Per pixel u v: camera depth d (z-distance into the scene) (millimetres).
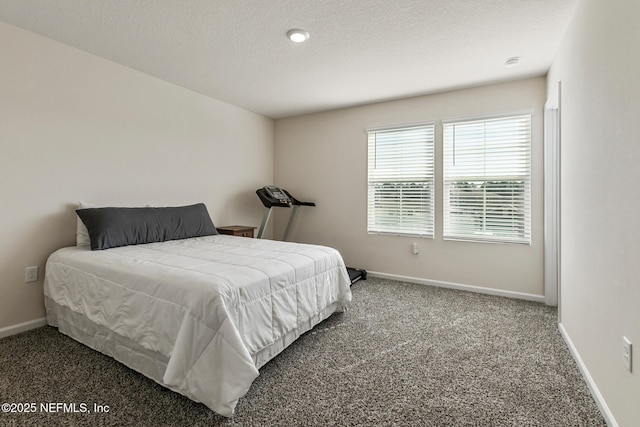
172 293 1621
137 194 3150
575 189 2066
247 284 1730
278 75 3217
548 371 1892
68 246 2625
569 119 2223
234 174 4301
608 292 1504
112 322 1874
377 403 1594
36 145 2443
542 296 3189
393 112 3977
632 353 1260
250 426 1427
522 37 2439
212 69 3080
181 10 2119
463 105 3543
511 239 3330
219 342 1479
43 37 2461
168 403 1572
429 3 2033
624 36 1347
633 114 1270
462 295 3383
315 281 2369
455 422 1459
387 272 4074
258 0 2008
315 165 4609
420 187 3844
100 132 2840
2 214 2291
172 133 3475
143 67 3043
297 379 1803
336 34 2416
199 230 3256
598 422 1469
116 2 2029
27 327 2412
